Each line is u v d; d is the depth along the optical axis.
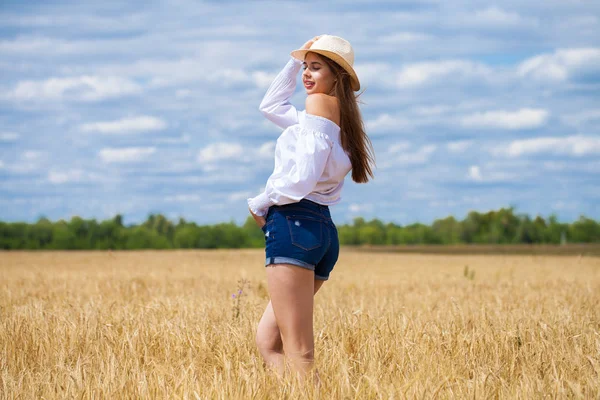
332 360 4.81
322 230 4.23
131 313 7.03
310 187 4.07
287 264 4.16
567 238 97.12
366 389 4.16
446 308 8.50
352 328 5.91
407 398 3.94
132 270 20.94
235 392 4.01
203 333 5.62
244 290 10.53
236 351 5.28
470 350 5.30
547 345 5.40
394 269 24.80
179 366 4.95
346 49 4.37
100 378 4.40
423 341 5.59
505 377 4.64
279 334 4.67
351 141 4.41
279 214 4.20
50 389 4.17
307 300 4.21
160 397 4.05
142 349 5.42
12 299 9.75
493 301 10.24
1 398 4.19
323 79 4.38
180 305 7.83
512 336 5.70
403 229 99.88
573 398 4.05
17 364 5.09
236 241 85.81
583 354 5.09
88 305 7.90
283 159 4.16
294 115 4.85
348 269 24.78
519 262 31.55
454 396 4.05
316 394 3.95
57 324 6.26
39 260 32.59
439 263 31.45
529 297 10.62
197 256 40.19
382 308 8.06
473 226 99.44
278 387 4.04
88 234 80.12
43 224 79.38
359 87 4.56
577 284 14.04
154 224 86.31
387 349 5.27
